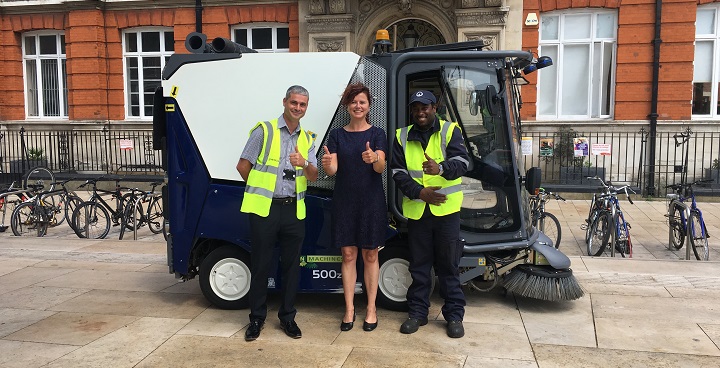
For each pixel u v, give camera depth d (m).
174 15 14.98
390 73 4.66
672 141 13.02
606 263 6.56
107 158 15.05
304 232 4.41
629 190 7.96
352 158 4.27
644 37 12.88
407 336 4.35
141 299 5.33
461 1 13.14
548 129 13.38
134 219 8.77
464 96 4.73
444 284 4.42
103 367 3.84
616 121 13.11
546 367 3.82
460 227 4.81
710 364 3.86
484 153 4.81
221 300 4.97
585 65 13.53
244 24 14.77
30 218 9.21
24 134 16.00
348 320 4.49
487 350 4.09
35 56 16.16
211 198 4.82
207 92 4.79
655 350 4.09
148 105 15.68
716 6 12.86
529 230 5.11
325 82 4.70
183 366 3.86
